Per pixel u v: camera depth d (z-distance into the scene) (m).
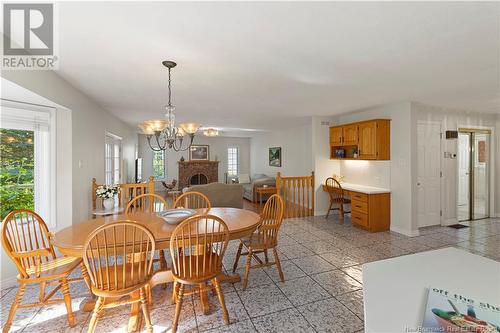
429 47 2.08
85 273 2.11
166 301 2.31
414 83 3.05
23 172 2.83
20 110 2.68
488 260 1.30
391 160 4.43
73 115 3.18
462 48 2.10
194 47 2.06
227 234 1.95
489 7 1.52
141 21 1.66
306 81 2.97
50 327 1.95
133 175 7.87
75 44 2.00
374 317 0.85
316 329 1.91
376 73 2.70
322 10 1.54
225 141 10.70
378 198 4.39
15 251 1.89
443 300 0.93
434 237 4.05
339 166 5.75
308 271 2.88
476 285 1.04
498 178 5.34
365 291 1.01
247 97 3.76
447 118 4.71
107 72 2.65
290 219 5.32
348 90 3.37
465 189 5.18
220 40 1.94
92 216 3.81
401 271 1.18
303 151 7.13
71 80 2.92
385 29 1.79
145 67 2.51
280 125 7.17
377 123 4.35
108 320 2.03
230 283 2.61
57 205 3.05
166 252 3.43
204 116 5.57
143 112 4.96
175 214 2.56
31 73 2.24
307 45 2.03
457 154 4.83
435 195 4.65
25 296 2.37
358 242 3.85
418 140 4.45
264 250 2.88
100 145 4.36
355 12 1.57
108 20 1.65
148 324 1.82
